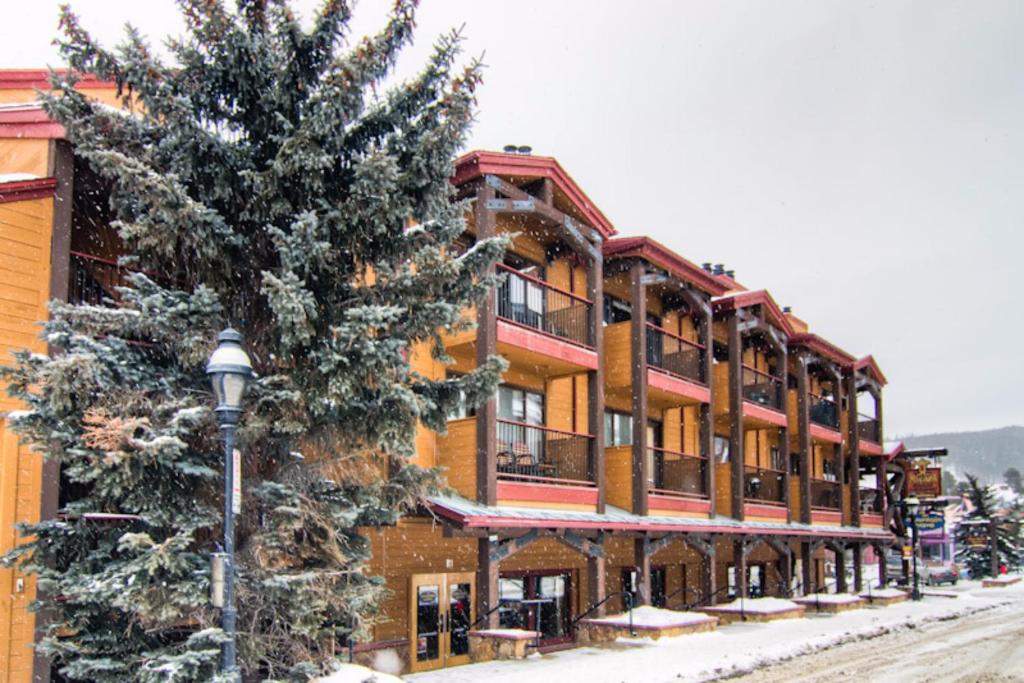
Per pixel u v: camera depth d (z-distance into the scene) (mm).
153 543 9227
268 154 10977
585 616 19219
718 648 17812
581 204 19828
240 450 10258
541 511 17625
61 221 11695
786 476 29328
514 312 19562
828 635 20891
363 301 10648
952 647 20172
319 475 10922
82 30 9875
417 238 11062
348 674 10930
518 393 20062
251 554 10203
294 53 10695
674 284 23562
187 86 10547
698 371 24516
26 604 10789
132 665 9906
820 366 34188
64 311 9602
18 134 11969
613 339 22250
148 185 9469
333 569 10570
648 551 20984
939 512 46750
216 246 10148
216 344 10062
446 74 11164
